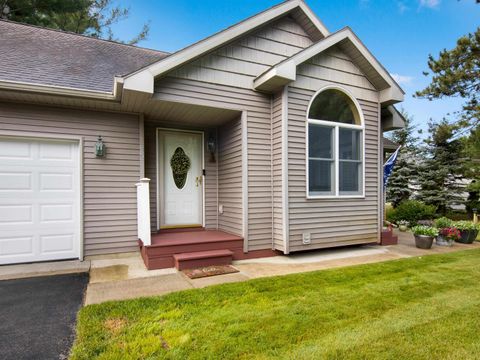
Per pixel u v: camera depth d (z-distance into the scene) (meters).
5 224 4.41
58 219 4.71
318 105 5.50
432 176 13.93
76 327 2.54
